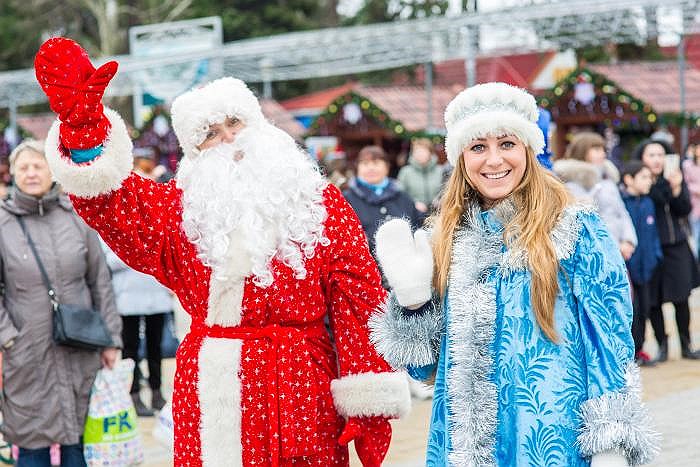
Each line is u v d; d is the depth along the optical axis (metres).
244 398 3.77
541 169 3.53
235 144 3.92
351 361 3.85
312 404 3.81
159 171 9.55
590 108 19.52
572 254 3.35
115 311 5.85
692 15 16.19
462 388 3.39
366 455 3.93
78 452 5.67
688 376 9.09
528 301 3.36
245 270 3.78
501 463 3.36
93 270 5.82
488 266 3.45
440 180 12.72
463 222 3.58
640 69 21.83
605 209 8.80
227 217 3.79
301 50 18.69
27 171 5.62
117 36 36.91
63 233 5.70
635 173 9.41
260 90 36.28
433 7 34.56
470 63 16.94
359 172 8.82
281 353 3.78
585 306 3.31
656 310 9.84
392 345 3.53
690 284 9.77
